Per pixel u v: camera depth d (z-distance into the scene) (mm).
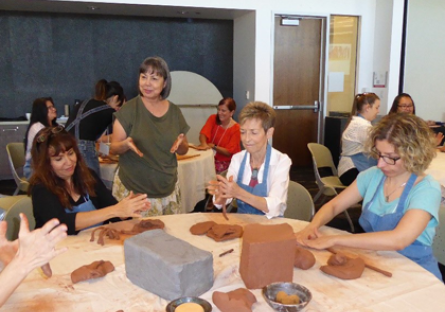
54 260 1350
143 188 2139
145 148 2102
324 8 5449
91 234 1577
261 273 1163
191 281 1114
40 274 1246
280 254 1171
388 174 1427
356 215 3814
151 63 2010
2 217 1754
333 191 3178
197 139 5578
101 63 5594
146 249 1145
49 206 1589
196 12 5320
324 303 1092
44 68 5395
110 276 1243
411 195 1430
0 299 857
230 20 5980
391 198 1496
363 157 3254
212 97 5594
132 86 5773
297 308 1015
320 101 5777
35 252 880
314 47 5613
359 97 3424
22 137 4977
